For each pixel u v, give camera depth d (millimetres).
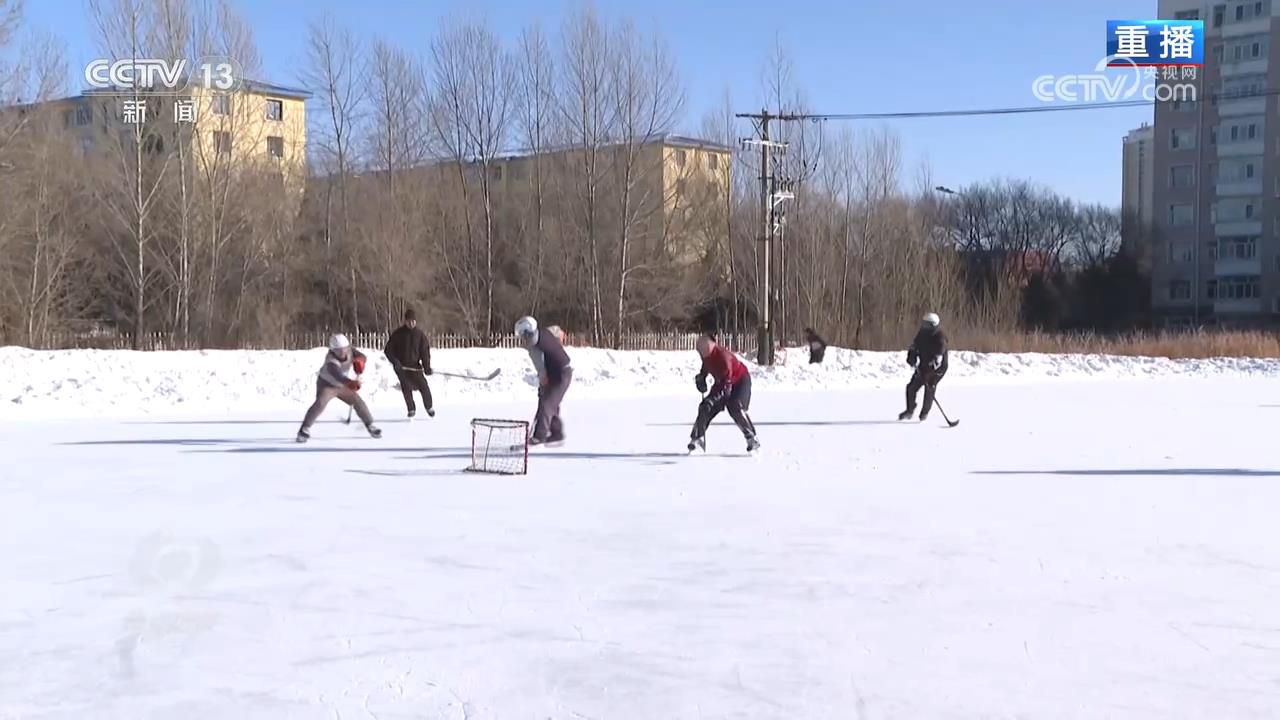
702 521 7723
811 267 44812
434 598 5594
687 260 50312
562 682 4324
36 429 14445
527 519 7809
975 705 4055
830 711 4000
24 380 18703
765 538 7109
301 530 7398
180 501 8586
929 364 15625
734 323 43875
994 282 58500
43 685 4297
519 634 4973
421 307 41688
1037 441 13148
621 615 5277
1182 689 4223
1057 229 72000
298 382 20766
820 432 14242
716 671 4453
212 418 16203
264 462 11031
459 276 45312
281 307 38656
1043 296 63688
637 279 44719
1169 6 63375
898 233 47500
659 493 9008
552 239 45750
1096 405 19344
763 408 18625
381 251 41188
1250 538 7109
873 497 8805
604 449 12219
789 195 30797
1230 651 4691
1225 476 10070
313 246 42906
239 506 8352
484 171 43312
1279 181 59469
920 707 4039
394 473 10234
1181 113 62844
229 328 35625
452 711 4008
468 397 20281
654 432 14156
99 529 7426
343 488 9289
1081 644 4793
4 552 6688
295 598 5602
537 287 45781
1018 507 8312
